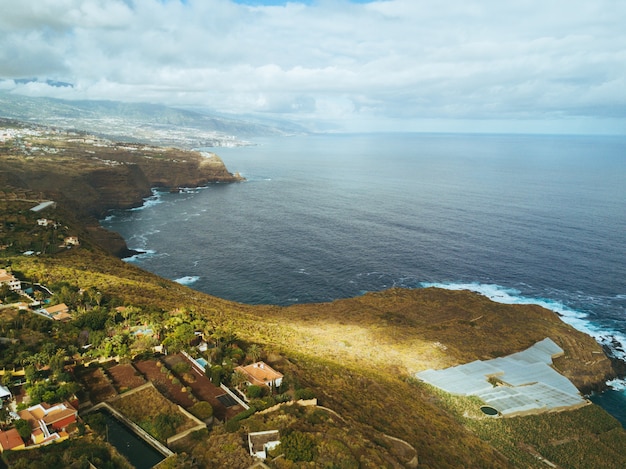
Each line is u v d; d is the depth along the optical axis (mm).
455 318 125938
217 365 71500
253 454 51375
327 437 56062
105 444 52156
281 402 64188
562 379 96812
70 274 113875
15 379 64500
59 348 73250
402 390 86688
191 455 51594
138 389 64562
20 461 46938
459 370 98062
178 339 80062
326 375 82938
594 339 119000
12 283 97812
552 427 81000
